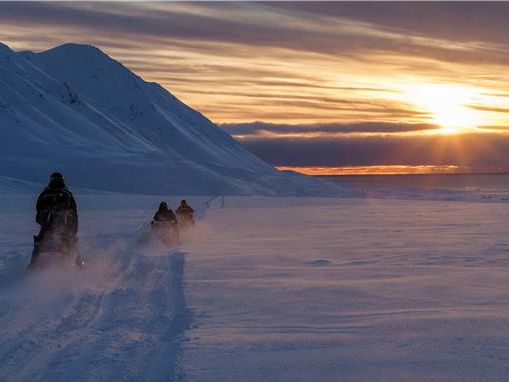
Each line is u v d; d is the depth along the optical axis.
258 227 27.23
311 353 7.09
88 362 6.87
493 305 9.53
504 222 28.94
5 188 85.81
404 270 13.25
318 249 17.66
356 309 9.34
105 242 20.17
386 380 6.18
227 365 6.68
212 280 12.18
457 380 6.14
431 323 8.38
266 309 9.41
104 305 10.05
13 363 6.88
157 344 7.73
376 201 60.25
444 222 29.14
